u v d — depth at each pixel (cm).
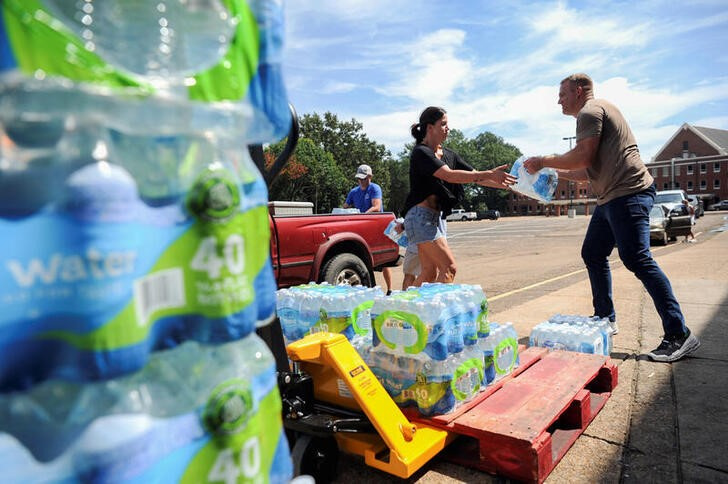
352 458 243
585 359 308
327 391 244
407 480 219
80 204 81
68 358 82
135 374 94
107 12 88
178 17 97
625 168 351
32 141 83
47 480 84
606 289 405
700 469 216
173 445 97
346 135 6525
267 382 119
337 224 543
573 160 358
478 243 1955
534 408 237
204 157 101
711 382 311
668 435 248
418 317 232
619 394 303
